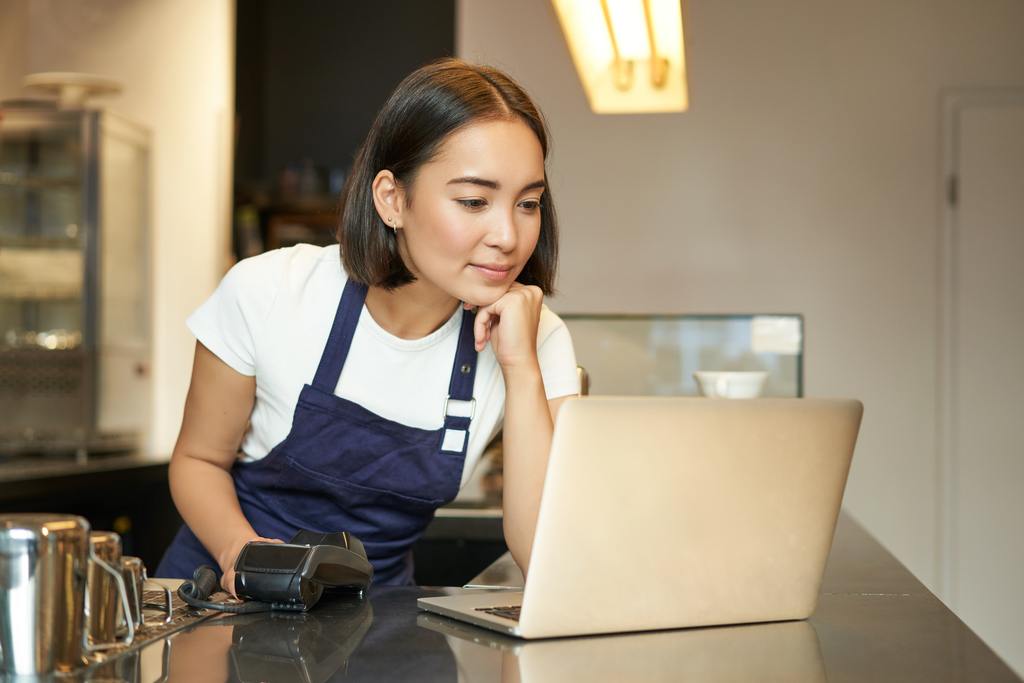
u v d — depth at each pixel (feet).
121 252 14.40
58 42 15.46
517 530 4.60
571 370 5.17
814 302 13.66
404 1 16.29
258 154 16.14
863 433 13.65
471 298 4.52
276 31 16.39
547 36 13.82
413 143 4.41
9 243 13.83
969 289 13.55
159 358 15.24
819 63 13.69
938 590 13.56
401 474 5.22
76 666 3.23
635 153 13.80
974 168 13.56
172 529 13.71
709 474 3.84
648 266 13.78
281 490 5.40
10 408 13.83
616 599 3.75
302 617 4.03
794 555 4.04
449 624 3.92
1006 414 13.51
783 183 13.69
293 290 5.04
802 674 3.27
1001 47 13.52
